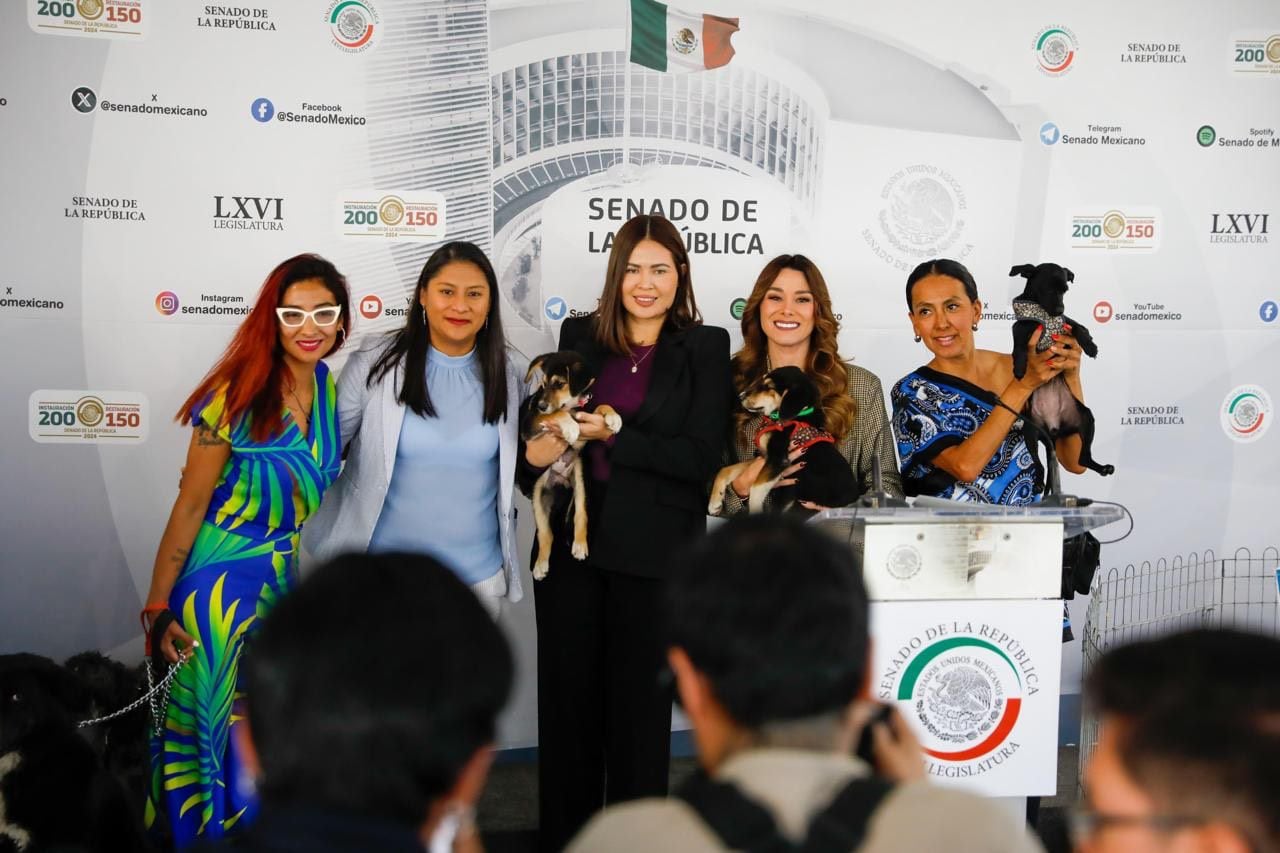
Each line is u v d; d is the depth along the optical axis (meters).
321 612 1.11
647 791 3.37
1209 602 4.64
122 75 3.95
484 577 3.41
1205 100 4.54
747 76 4.32
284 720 1.08
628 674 3.38
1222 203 4.58
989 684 2.73
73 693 2.64
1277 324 4.63
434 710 1.07
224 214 4.05
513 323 4.27
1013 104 4.45
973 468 4.37
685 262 3.57
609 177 4.29
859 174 4.41
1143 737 1.07
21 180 3.90
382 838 1.05
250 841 1.06
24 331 3.95
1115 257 4.54
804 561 1.28
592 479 3.40
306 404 3.30
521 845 3.63
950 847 1.14
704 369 3.50
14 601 4.00
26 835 2.42
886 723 1.41
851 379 3.93
